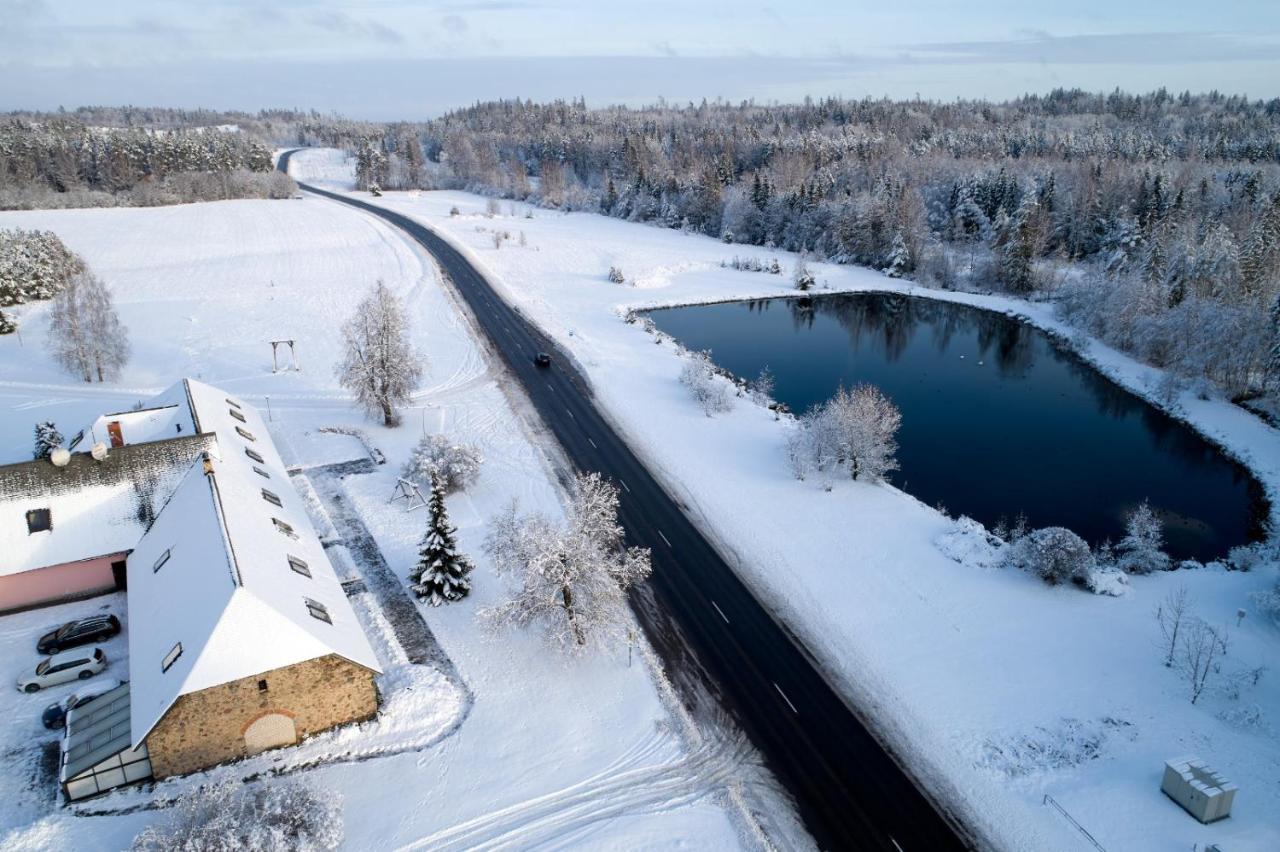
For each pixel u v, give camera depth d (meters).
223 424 47.78
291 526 39.75
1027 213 120.69
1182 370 76.56
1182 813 28.41
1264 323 72.19
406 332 82.81
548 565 35.06
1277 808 28.70
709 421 64.56
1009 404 76.00
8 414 60.97
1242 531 51.53
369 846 26.83
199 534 34.12
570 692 34.62
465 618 39.28
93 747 28.19
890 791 30.06
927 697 34.47
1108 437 67.69
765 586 42.62
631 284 115.94
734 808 29.11
